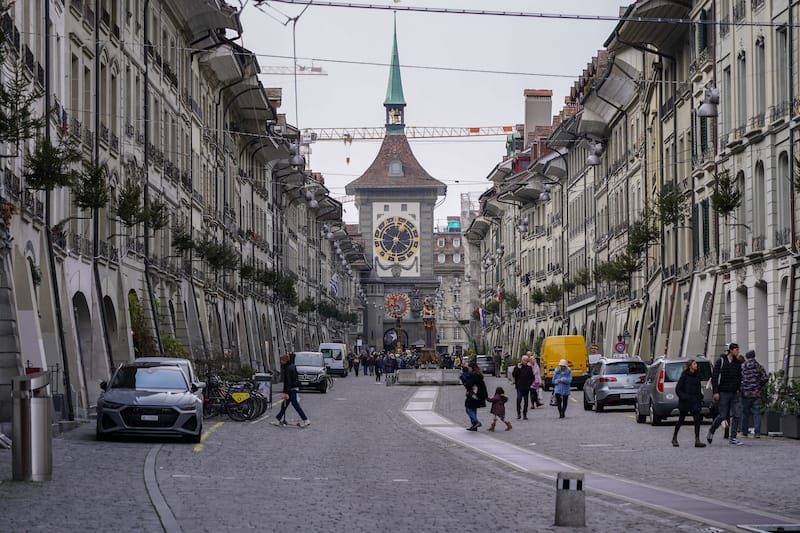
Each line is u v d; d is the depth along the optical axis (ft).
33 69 112.47
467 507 54.34
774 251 138.62
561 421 132.98
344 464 79.05
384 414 150.10
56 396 108.99
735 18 152.97
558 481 47.44
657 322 202.69
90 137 136.46
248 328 266.57
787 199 137.49
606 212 261.24
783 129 136.98
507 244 421.18
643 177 217.36
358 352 545.44
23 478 61.11
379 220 651.66
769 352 139.85
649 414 124.06
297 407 122.21
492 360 366.43
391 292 648.79
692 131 177.78
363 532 45.73
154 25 176.96
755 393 99.14
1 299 96.94
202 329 207.10
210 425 120.47
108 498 54.80
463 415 148.87
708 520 49.16
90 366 133.49
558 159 313.12
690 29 179.93
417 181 650.02
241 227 267.39
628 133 239.09
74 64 131.13
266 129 279.90
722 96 160.04
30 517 47.85
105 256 142.31
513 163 405.39
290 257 356.38
